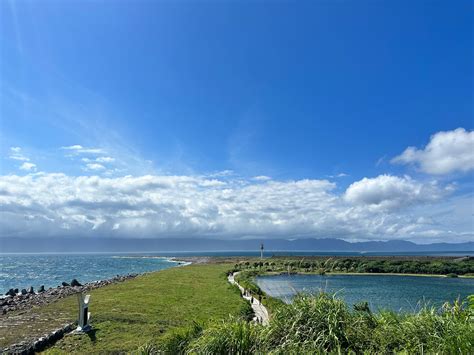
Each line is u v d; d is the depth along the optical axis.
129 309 20.88
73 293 32.88
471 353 5.79
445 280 57.47
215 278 46.16
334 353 6.16
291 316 7.25
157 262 135.38
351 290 38.00
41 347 13.50
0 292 42.66
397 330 7.00
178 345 8.30
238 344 6.73
